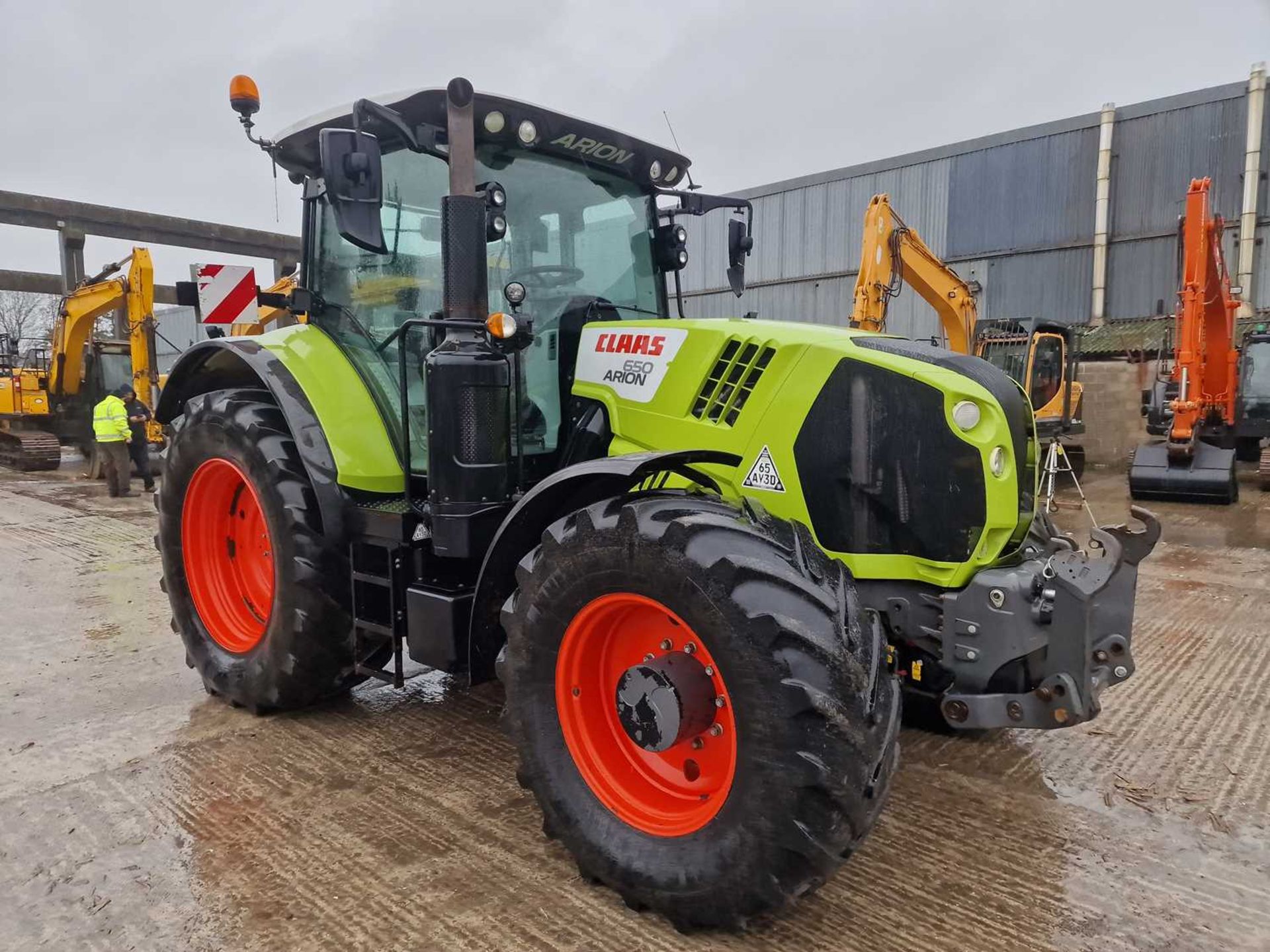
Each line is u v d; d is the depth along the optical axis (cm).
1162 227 1738
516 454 306
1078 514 966
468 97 274
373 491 330
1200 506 998
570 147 328
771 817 195
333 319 365
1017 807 283
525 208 321
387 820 272
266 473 332
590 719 240
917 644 249
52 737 336
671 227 376
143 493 1095
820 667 195
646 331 296
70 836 263
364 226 265
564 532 237
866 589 255
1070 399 1291
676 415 282
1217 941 214
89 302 1291
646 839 222
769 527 226
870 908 228
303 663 331
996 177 1905
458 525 282
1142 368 1602
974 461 239
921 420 244
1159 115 1723
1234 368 1193
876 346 262
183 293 490
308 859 250
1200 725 348
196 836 263
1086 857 253
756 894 201
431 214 318
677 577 210
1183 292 984
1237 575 625
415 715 357
